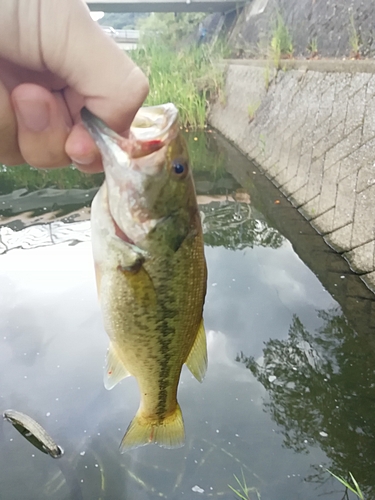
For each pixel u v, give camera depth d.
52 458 0.33
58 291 0.50
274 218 0.68
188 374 0.40
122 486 0.31
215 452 0.33
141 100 0.13
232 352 0.42
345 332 0.44
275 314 0.46
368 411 0.36
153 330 0.18
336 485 0.30
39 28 0.12
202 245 0.18
